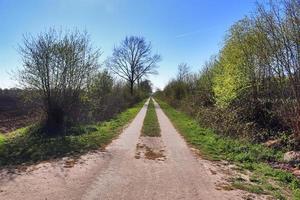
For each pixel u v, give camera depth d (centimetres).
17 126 2728
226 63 2389
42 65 1931
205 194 924
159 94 10019
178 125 2692
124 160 1303
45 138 1798
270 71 1822
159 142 1783
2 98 4531
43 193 883
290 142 1582
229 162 1359
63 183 977
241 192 956
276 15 1731
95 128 2197
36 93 1953
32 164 1216
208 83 3162
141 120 3061
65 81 2000
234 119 2114
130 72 7725
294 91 1541
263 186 1029
